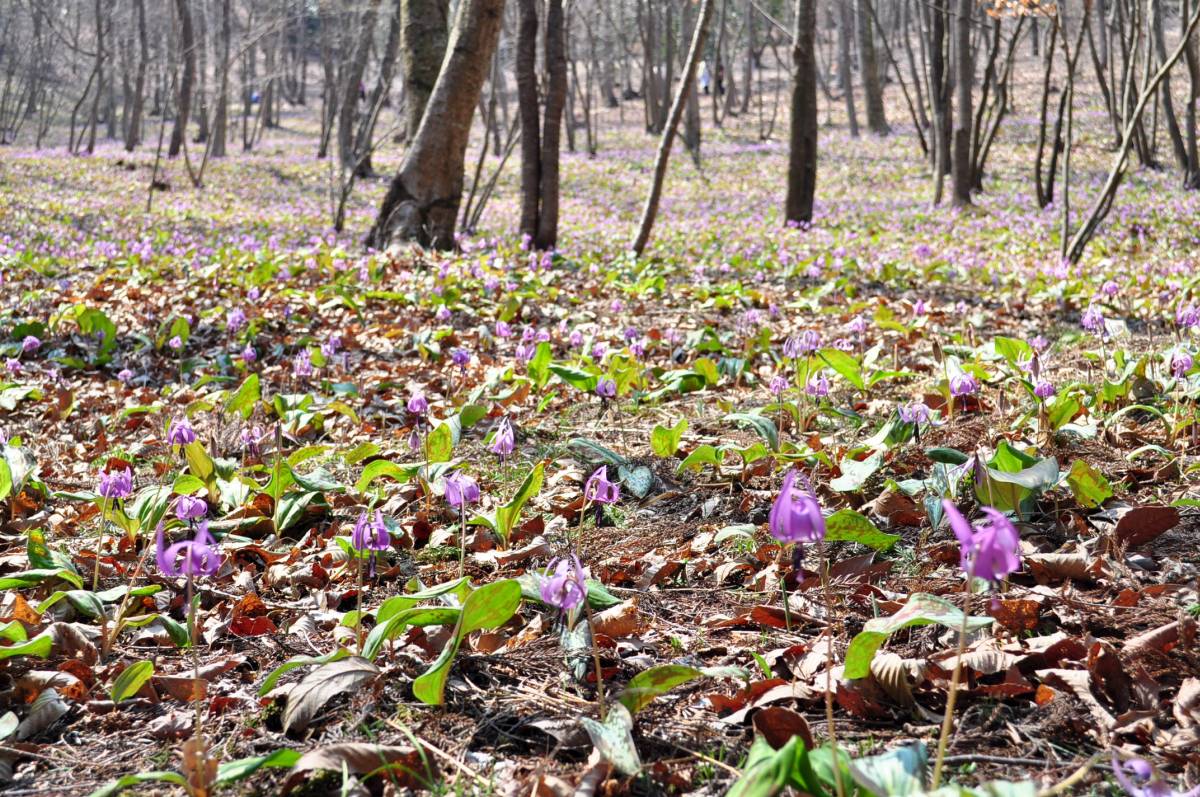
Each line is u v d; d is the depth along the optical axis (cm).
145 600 340
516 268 1116
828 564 342
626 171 3603
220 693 277
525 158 1359
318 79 8144
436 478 411
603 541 387
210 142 3081
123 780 200
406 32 1430
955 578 320
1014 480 332
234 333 804
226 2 3588
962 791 156
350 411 557
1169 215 1709
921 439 446
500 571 361
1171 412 457
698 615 320
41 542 340
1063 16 1648
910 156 3516
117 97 7262
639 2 4756
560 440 538
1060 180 2619
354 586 355
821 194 2761
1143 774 167
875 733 239
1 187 2708
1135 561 316
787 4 4916
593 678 276
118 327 855
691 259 1393
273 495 420
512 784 223
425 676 248
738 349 749
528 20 1321
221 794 227
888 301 933
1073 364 621
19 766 244
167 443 541
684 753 238
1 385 621
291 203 2762
